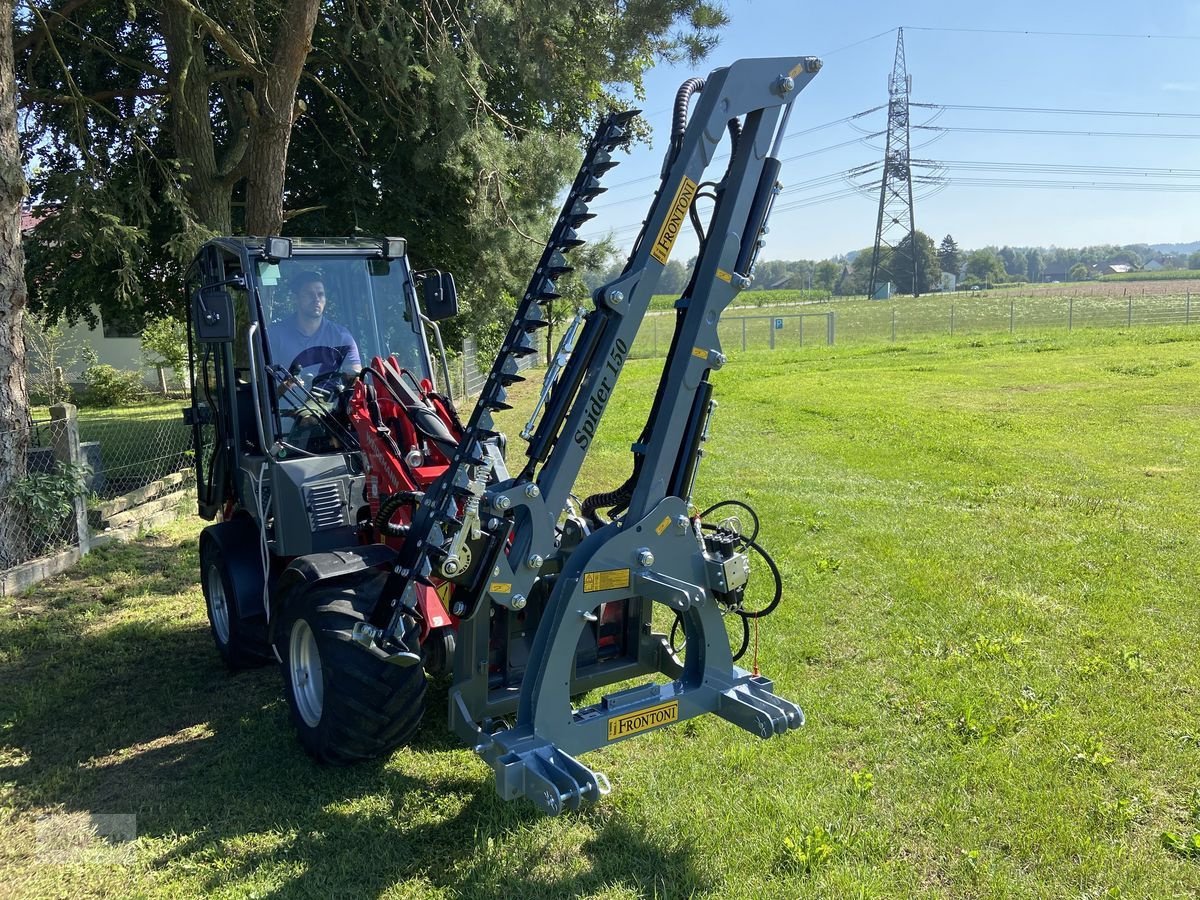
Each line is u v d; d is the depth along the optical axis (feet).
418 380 17.40
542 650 10.91
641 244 11.06
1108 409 45.09
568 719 10.96
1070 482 30.37
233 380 17.39
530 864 10.74
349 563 12.73
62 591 22.75
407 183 44.60
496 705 11.81
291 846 11.33
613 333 11.05
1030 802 11.62
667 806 11.81
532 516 10.89
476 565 10.80
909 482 31.58
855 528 25.26
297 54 31.53
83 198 31.12
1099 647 16.48
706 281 11.67
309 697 13.35
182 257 31.65
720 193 11.79
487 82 42.55
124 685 16.78
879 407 48.96
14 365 24.12
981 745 13.08
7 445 23.76
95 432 50.67
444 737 14.11
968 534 24.30
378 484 14.30
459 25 36.09
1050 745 13.05
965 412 46.09
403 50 34.45
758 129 11.51
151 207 35.78
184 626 20.02
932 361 73.67
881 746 13.21
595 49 35.99
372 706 12.01
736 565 11.93
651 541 11.56
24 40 34.22
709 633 12.16
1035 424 41.63
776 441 40.88
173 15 33.14
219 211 35.65
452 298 17.58
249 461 16.52
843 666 16.20
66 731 14.93
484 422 10.84
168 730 14.85
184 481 33.55
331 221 44.34
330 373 16.11
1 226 23.59
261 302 15.70
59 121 38.17
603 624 12.96
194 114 34.88
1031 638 17.03
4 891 10.69
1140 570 20.70
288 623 13.29
